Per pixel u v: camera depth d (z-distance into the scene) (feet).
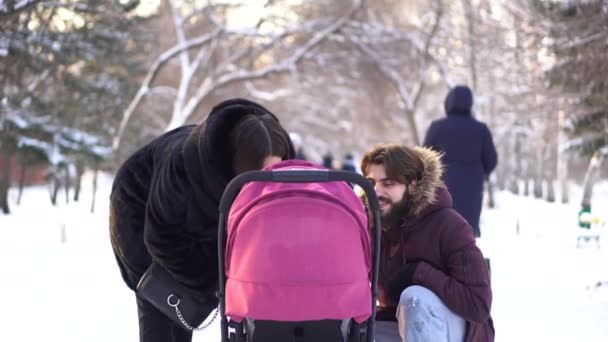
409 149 10.30
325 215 7.94
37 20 43.80
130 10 66.59
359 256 8.13
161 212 9.61
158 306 10.15
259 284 7.73
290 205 7.94
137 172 10.68
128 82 93.66
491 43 74.23
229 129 9.28
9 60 44.06
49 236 42.68
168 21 107.76
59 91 70.90
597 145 42.29
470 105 21.53
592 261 31.22
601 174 134.41
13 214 66.95
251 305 7.80
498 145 106.01
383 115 129.59
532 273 27.53
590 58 26.81
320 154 144.87
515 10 58.85
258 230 7.87
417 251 10.24
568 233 45.21
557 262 30.96
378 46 95.35
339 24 87.15
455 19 92.58
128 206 10.64
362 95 127.34
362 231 8.34
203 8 85.40
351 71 102.89
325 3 92.07
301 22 88.94
